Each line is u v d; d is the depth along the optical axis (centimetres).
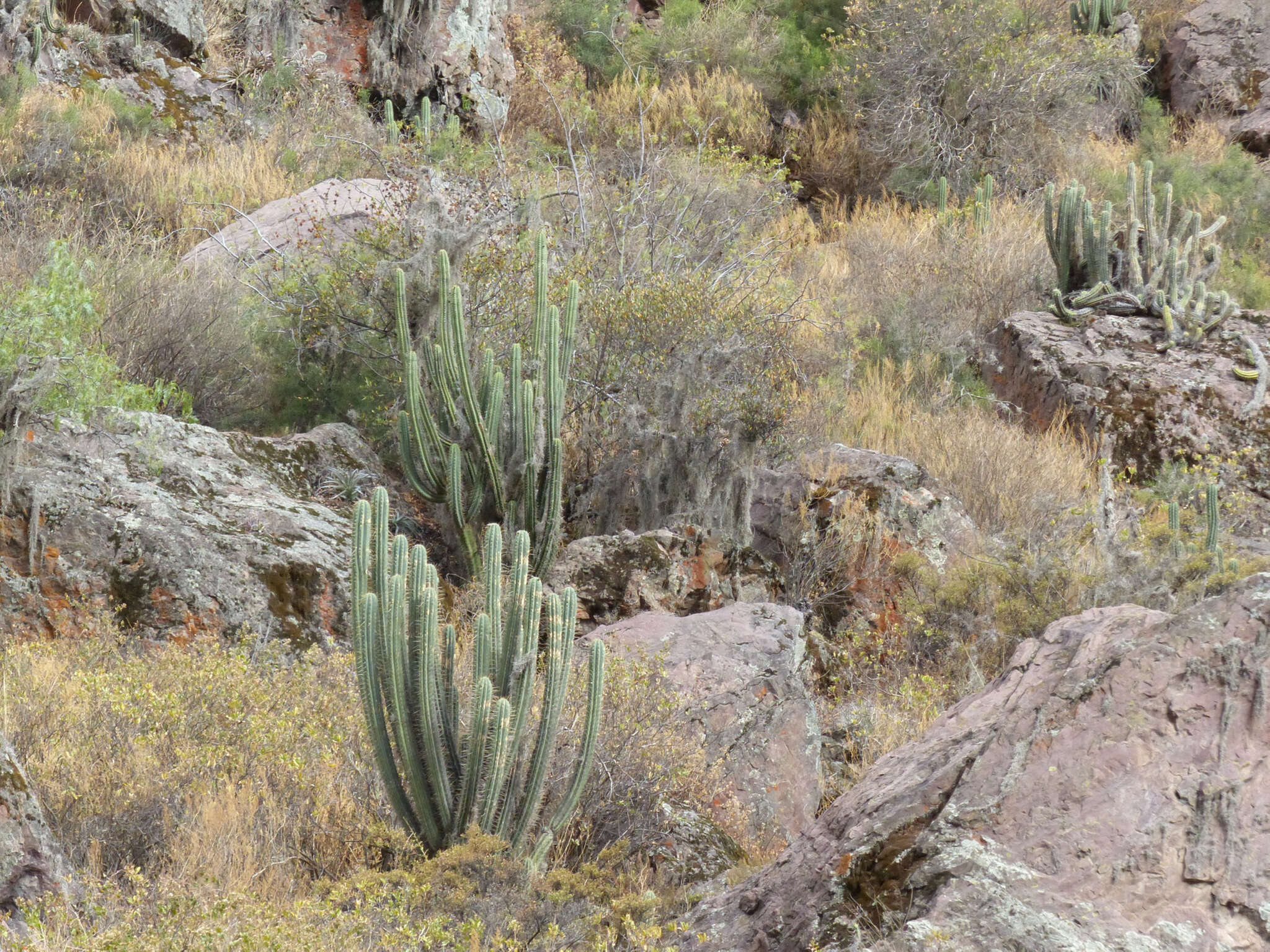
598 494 822
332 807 469
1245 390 1072
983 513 891
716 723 583
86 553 664
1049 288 1261
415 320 844
